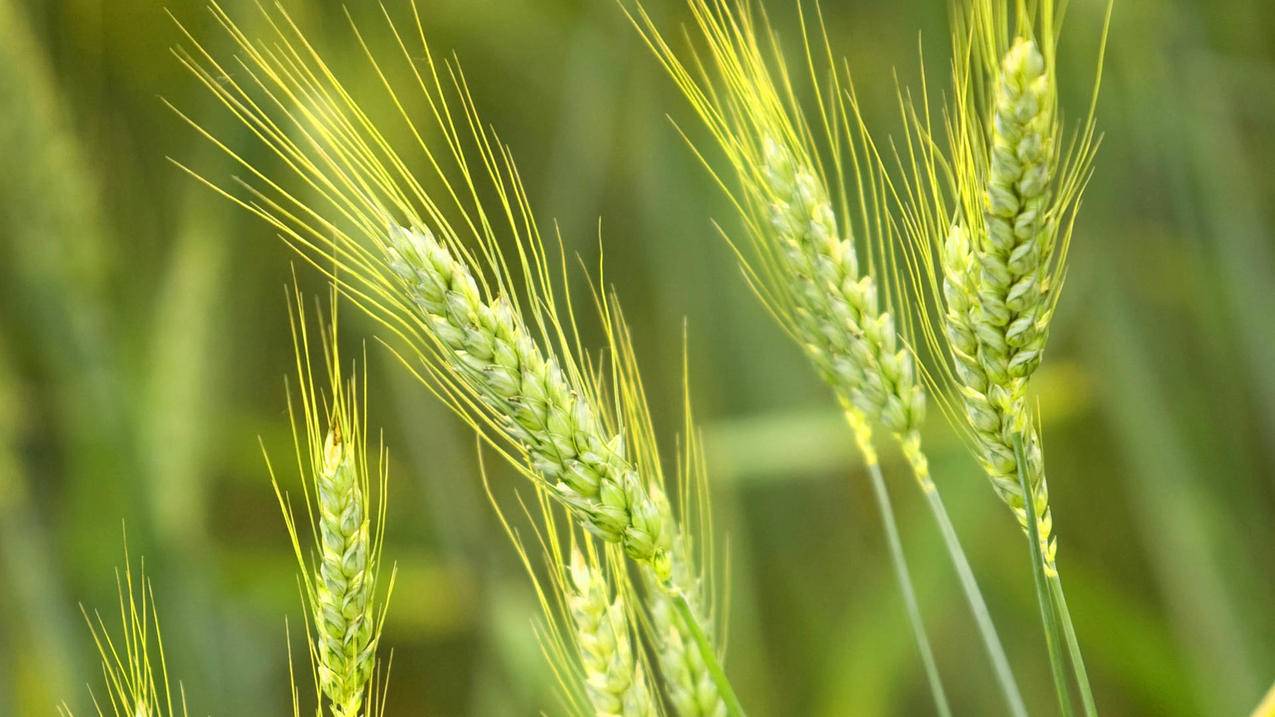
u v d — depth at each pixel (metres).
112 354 1.23
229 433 1.34
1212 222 1.34
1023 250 0.79
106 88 1.34
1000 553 1.37
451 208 1.30
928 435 1.21
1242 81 1.33
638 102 1.39
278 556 1.31
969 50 0.82
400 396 1.32
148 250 1.35
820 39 1.36
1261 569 1.38
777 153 0.87
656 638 0.88
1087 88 1.32
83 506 1.23
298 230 1.29
